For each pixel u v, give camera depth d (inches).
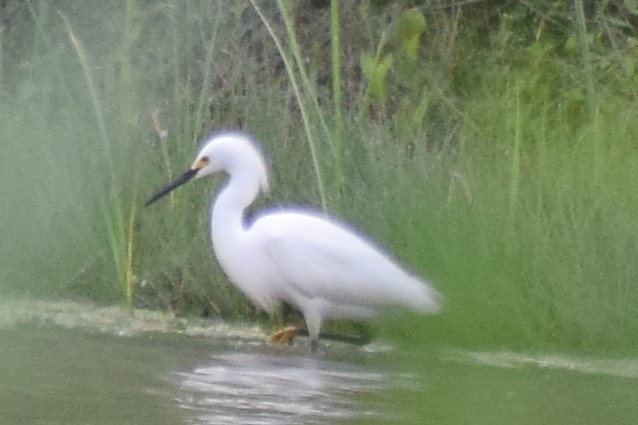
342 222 481.7
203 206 504.7
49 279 491.5
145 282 490.9
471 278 450.0
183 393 329.7
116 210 486.9
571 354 446.0
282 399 331.6
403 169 496.4
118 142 518.6
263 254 446.0
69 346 395.5
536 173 503.2
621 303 458.0
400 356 429.7
